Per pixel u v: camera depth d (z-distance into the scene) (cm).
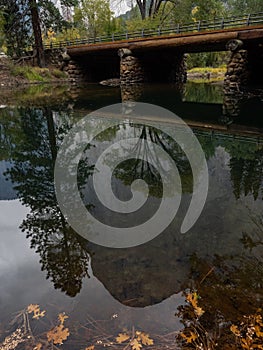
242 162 339
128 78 1518
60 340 113
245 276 149
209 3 2522
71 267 160
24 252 175
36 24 1659
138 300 132
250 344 105
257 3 3127
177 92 1186
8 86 1402
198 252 171
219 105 830
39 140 460
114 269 156
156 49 1375
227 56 2664
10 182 295
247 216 213
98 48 1562
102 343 111
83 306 130
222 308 126
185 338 111
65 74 1769
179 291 138
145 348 108
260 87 1056
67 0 1759
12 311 129
